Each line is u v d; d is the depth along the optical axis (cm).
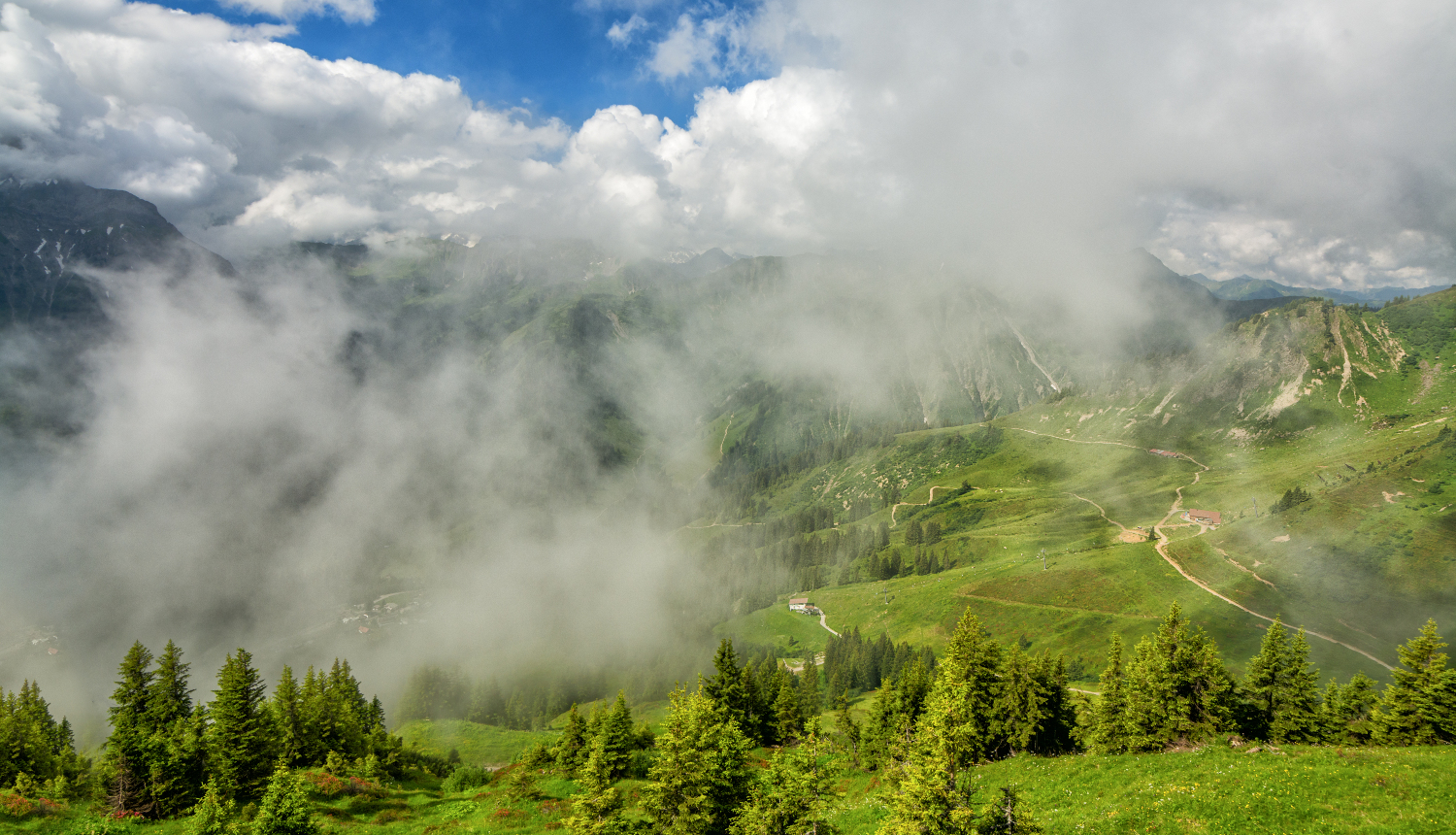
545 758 8181
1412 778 3494
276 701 8338
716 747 4306
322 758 8338
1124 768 4716
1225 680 6419
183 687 8538
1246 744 4919
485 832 5866
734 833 3956
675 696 4450
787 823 3841
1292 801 3481
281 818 4366
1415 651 6838
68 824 5369
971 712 6431
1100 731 6825
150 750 5844
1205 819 3509
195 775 6197
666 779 4116
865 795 6353
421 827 6050
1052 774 5059
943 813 3081
